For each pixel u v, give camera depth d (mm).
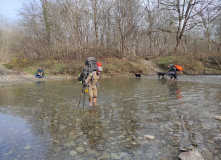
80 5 23547
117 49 25812
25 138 2896
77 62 21641
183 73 20875
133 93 7215
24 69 20766
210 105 4879
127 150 2461
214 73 19891
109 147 2561
